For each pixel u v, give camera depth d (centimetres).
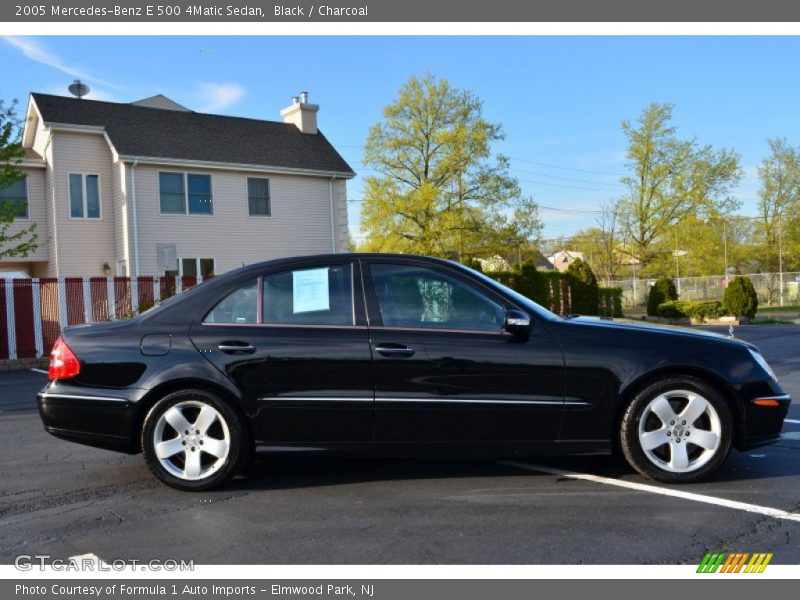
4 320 1479
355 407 473
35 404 950
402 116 3266
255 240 2573
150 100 2923
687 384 472
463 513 432
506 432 474
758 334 2052
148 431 482
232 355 478
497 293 492
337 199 2777
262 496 477
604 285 4694
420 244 3155
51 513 451
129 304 1609
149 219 2334
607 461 551
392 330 480
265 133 2759
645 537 387
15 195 2288
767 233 5225
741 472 511
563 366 471
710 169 4703
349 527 412
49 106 2314
